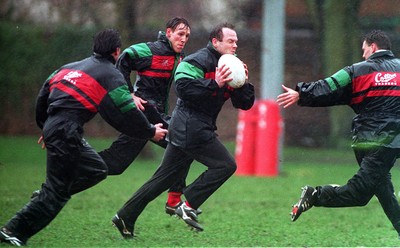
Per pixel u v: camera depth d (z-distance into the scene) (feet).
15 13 233.14
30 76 238.48
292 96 84.23
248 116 185.88
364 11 222.28
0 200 128.98
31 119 256.11
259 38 238.68
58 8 223.30
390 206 86.89
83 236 92.27
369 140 84.12
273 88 195.11
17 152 223.51
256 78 239.09
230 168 86.02
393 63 85.05
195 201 86.53
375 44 85.71
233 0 252.42
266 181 171.01
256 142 186.50
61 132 77.20
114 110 78.74
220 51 86.02
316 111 251.39
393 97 84.02
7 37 233.35
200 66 84.89
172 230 99.25
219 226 104.42
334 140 241.96
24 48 233.96
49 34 228.22
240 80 84.38
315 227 106.11
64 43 225.35
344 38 224.94
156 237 92.32
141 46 97.45
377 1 220.64
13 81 240.94
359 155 86.22
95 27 217.36
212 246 85.76
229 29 85.92
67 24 222.28
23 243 80.07
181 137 85.87
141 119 79.30
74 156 77.71
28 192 140.56
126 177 173.37
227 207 126.62
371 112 84.43
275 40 194.90
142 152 228.22
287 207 127.85
